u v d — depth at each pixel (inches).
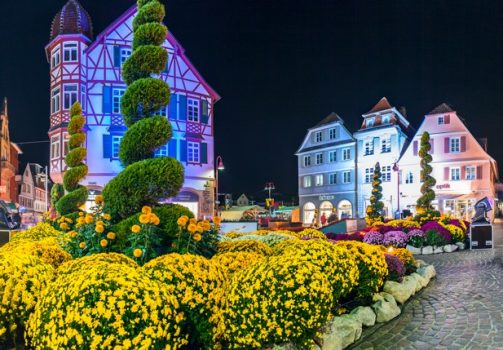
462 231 701.3
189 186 1240.2
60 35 1145.4
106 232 254.5
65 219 370.6
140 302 142.3
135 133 285.4
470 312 277.6
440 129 1601.9
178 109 1233.4
